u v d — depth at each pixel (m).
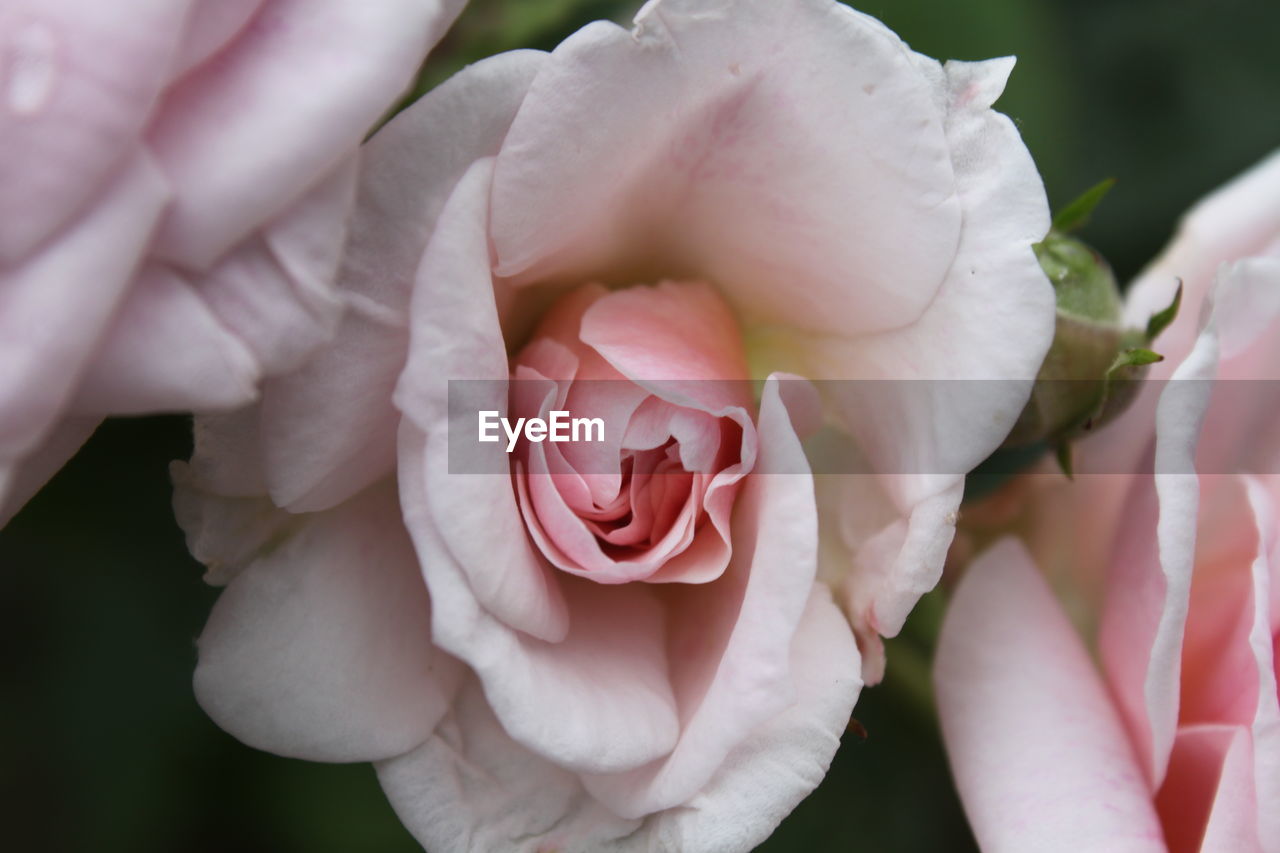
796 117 0.18
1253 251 0.22
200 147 0.17
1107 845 0.19
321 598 0.19
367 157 0.18
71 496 0.22
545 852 0.19
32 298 0.17
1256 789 0.19
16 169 0.16
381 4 0.17
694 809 0.19
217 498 0.19
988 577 0.21
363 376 0.18
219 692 0.19
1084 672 0.21
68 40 0.16
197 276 0.17
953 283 0.18
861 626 0.19
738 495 0.19
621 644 0.19
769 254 0.19
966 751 0.20
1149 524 0.20
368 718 0.19
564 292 0.20
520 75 0.18
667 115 0.18
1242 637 0.20
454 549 0.18
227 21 0.17
